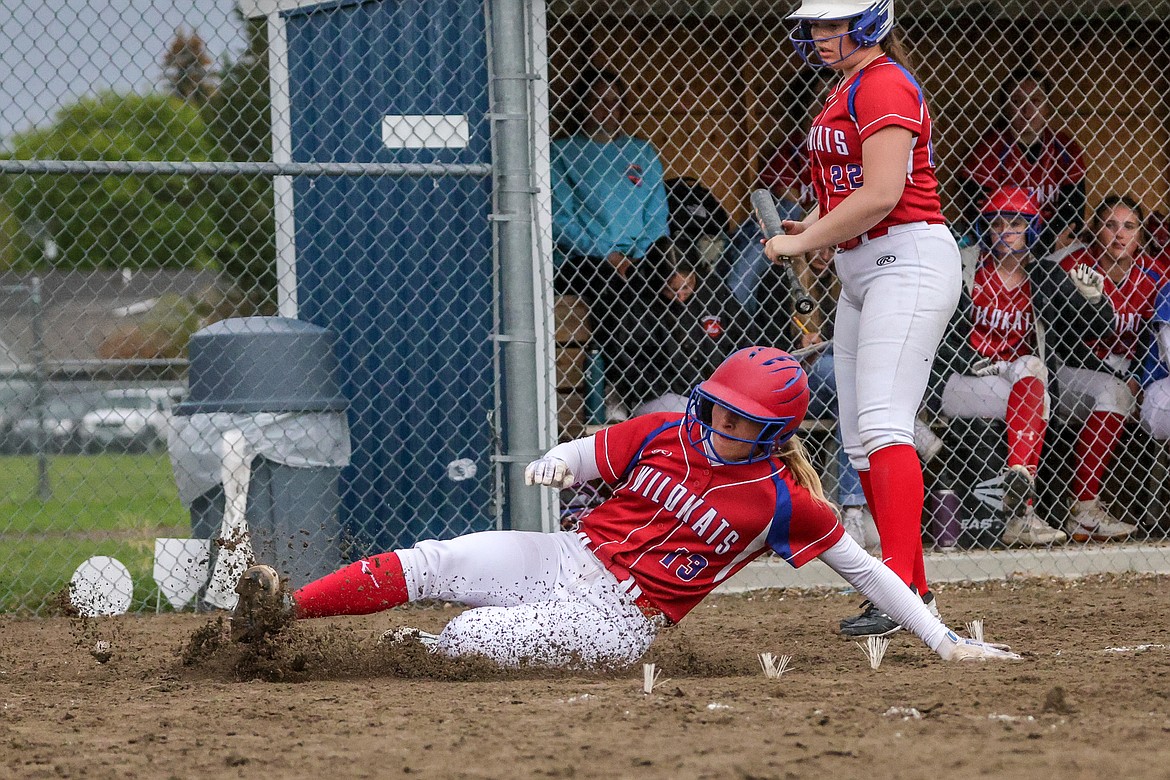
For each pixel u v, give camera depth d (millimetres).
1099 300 24641
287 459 20062
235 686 12359
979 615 18719
